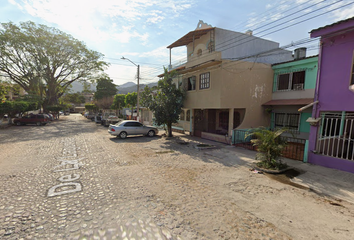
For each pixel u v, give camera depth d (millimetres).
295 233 3582
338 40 7359
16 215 3969
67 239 3246
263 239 3391
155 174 6789
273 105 13625
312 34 7918
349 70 7078
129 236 3355
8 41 25812
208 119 17031
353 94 6965
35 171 6938
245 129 12914
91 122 32875
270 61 15797
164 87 14750
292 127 12680
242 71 12742
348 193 5453
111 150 10609
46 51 28656
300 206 4664
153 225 3709
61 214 4043
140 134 15742
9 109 22531
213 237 3404
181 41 16250
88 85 38125
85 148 11102
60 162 8172
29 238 3256
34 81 29812
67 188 5449
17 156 9141
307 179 6473
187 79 15758
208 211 4312
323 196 5289
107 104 43188
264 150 7703
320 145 8117
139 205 4504
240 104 12805
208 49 14211
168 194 5164
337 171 7207
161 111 14766
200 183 6031
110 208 4336
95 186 5621
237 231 3598
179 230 3576
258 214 4242
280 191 5547
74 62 33000
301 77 12188
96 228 3568
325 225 3875
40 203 4523
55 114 39188
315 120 7941
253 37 14953
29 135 16188
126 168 7430
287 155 9344
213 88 12703
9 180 6020
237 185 5938
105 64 35500
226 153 10242
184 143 12773
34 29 27891
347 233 3619
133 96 33188
